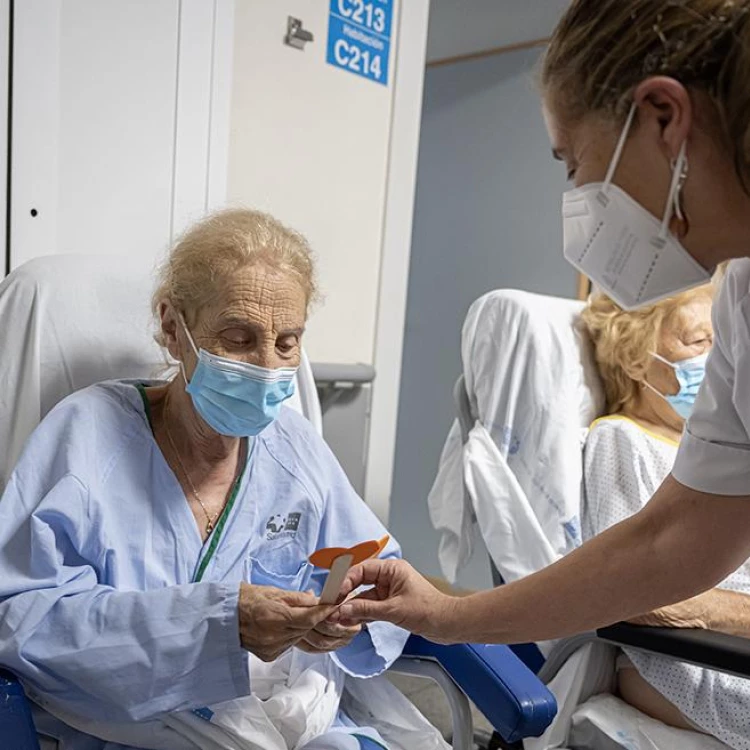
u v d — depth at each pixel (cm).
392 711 112
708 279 72
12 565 86
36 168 143
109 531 92
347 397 203
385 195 204
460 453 156
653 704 125
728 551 85
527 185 280
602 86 65
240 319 92
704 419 86
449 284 308
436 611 94
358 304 204
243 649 86
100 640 82
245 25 171
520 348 147
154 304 104
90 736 92
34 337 108
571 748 125
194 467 101
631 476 137
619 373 150
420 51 204
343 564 82
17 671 82
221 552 99
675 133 62
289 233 101
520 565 134
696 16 60
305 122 185
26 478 91
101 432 97
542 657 131
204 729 90
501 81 288
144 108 156
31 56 140
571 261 78
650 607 89
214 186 168
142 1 153
